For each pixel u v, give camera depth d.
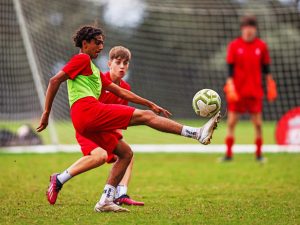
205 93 17.95
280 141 42.34
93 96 17.97
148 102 18.78
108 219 17.05
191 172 31.09
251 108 36.25
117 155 18.45
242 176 29.25
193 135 17.77
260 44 36.25
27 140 45.75
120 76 20.59
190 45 70.12
